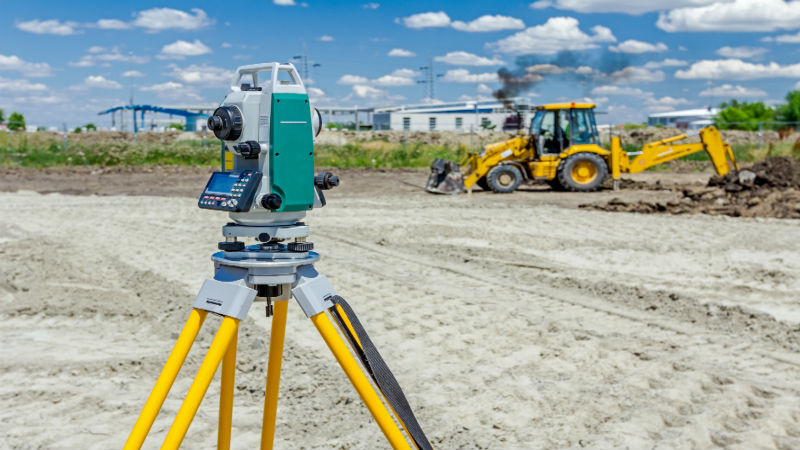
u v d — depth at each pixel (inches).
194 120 2827.3
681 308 273.7
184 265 354.3
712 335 241.1
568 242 426.3
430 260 382.3
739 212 547.5
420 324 254.2
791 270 340.8
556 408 177.3
